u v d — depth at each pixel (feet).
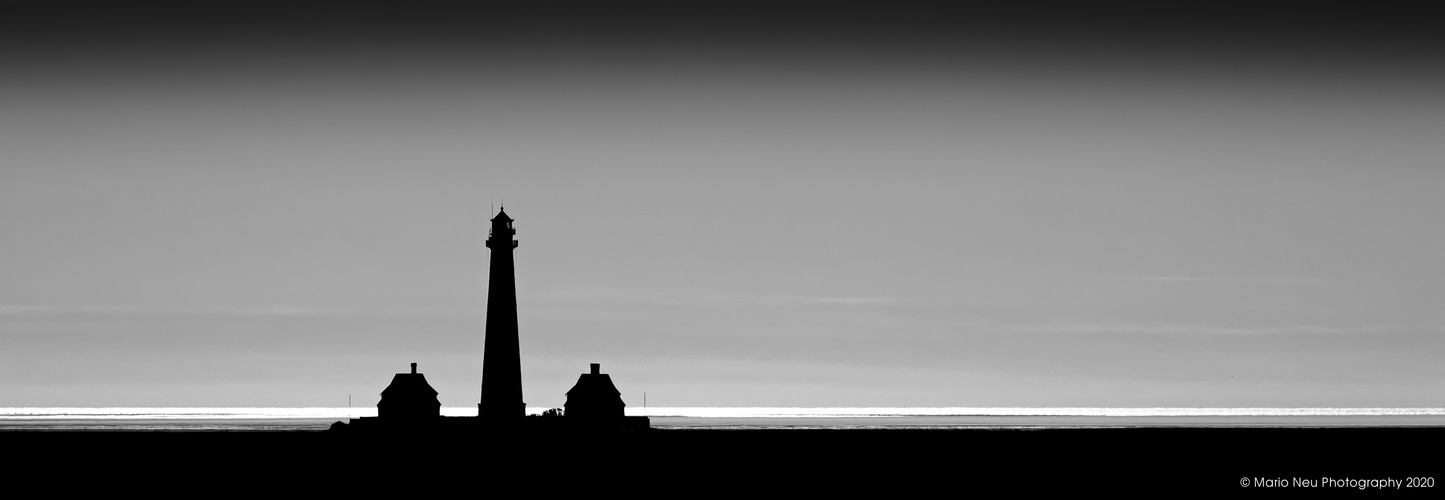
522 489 361.10
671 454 437.17
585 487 366.43
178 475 397.39
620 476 388.57
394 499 344.49
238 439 556.10
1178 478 407.64
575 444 413.80
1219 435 616.39
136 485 377.50
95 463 440.04
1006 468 435.53
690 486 374.43
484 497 347.97
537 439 404.16
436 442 404.77
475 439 398.01
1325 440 570.05
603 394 425.69
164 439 563.07
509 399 399.44
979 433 638.94
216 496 350.84
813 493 367.45
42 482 384.68
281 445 507.71
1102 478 408.26
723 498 353.51
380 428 415.44
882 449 517.96
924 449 519.60
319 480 378.53
